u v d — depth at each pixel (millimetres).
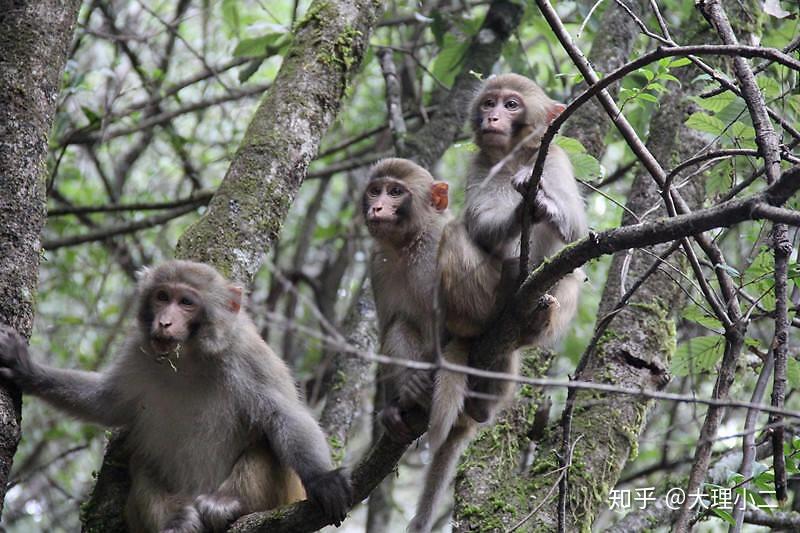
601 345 12789
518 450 12867
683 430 16359
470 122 11984
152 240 21938
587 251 8086
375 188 11836
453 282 10234
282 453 10688
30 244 9914
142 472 10969
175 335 10664
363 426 19141
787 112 12539
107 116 17172
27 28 10398
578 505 11805
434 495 11648
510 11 17609
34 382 10242
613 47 15281
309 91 12812
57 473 20047
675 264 13086
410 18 18312
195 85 22562
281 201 12281
